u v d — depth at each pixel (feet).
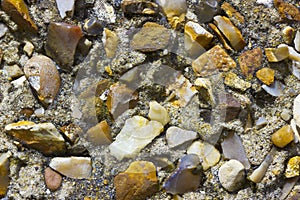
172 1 1.29
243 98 1.25
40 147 1.20
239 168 1.19
